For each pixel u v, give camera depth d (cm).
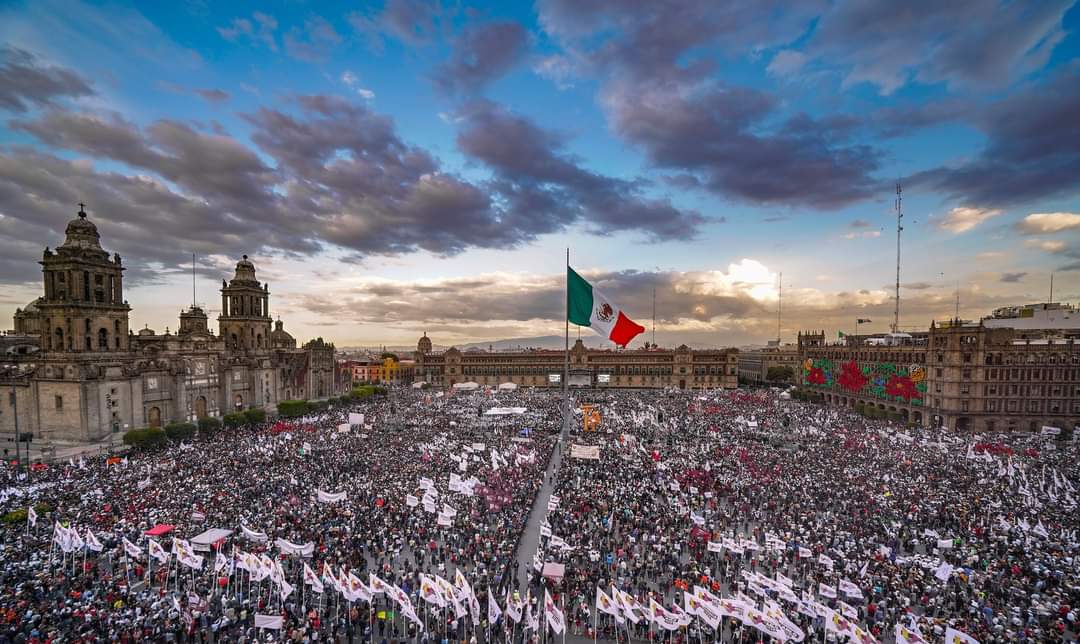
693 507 5872
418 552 4662
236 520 5181
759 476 6919
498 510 5816
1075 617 3541
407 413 12838
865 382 15312
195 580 4119
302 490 6144
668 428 10481
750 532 5300
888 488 6353
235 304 15412
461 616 3469
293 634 3397
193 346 12481
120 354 10512
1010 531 5006
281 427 10481
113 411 10075
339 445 8706
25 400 10112
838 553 4584
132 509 5375
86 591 3738
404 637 3678
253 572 3800
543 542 5122
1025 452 8531
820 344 19462
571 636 3791
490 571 4450
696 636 3778
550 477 7494
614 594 3450
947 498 5953
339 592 4000
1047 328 15038
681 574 4416
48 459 8075
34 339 14238
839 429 10694
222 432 10362
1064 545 4694
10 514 5078
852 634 3142
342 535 4931
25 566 4138
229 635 3441
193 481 6400
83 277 10012
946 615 3706
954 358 12356
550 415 12494
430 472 7012
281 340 19700
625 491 6372
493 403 15075
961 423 12456
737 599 3488
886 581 4106
